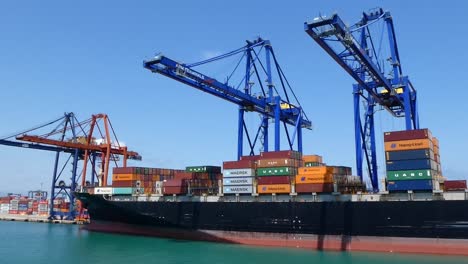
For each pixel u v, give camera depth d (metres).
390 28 51.34
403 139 40.91
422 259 36.44
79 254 43.16
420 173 39.47
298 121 64.94
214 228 52.16
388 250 40.72
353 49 38.84
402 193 40.75
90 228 66.38
